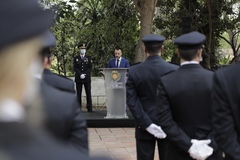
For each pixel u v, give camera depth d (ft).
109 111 29.81
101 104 38.75
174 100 10.94
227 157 8.64
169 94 10.95
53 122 6.71
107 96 29.66
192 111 10.85
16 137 2.43
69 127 7.05
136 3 35.65
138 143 13.84
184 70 11.07
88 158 2.64
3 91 2.49
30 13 2.60
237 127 8.39
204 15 47.39
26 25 2.55
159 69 13.38
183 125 10.97
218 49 48.85
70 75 46.19
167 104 11.02
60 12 40.04
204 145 10.69
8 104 2.48
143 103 13.57
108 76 29.50
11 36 2.49
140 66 13.66
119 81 29.32
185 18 26.14
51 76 10.02
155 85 13.38
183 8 47.65
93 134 27.07
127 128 29.12
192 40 10.90
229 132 8.27
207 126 10.90
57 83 9.97
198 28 47.83
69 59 46.68
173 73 11.23
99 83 38.86
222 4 47.14
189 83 10.87
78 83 35.50
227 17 47.78
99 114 33.22
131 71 13.70
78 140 7.14
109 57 45.68
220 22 47.52
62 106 6.95
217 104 8.43
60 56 46.47
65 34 46.16
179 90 10.87
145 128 13.35
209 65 46.98
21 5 2.56
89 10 47.26
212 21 47.52
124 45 45.65
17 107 2.51
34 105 2.63
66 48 46.75
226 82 8.38
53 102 6.85
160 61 13.57
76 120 7.25
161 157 13.60
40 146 2.48
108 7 46.60
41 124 2.63
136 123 13.88
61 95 7.07
